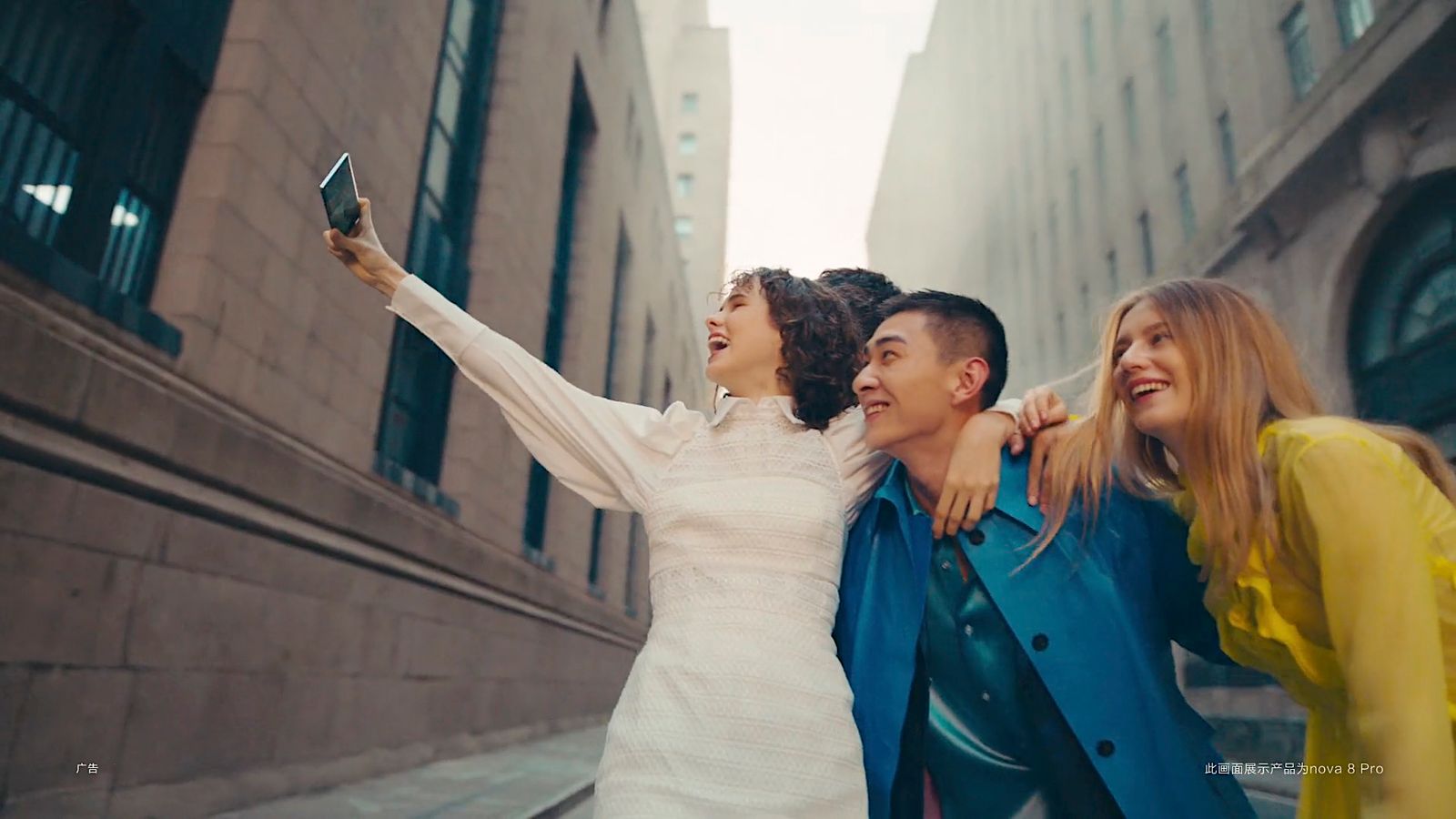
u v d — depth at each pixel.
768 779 1.26
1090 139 22.47
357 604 7.24
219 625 5.35
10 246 3.85
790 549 1.45
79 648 4.23
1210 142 15.70
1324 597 1.13
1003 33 32.72
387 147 8.22
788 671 1.34
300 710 6.29
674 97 60.09
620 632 20.80
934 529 1.64
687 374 37.47
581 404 1.57
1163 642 1.57
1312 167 11.91
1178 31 17.12
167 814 4.71
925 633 1.65
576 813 6.75
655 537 1.51
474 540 10.23
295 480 6.15
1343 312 11.64
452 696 9.52
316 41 6.75
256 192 5.93
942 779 1.66
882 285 2.46
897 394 1.61
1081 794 1.48
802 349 1.63
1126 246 19.73
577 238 17.92
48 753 4.02
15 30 4.50
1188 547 1.47
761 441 1.56
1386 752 1.01
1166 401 1.34
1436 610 1.09
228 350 5.57
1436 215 10.23
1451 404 9.98
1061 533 1.55
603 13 20.16
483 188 11.67
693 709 1.30
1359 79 10.74
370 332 7.61
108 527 4.44
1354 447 1.13
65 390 4.08
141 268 5.30
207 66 5.78
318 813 5.42
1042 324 26.14
